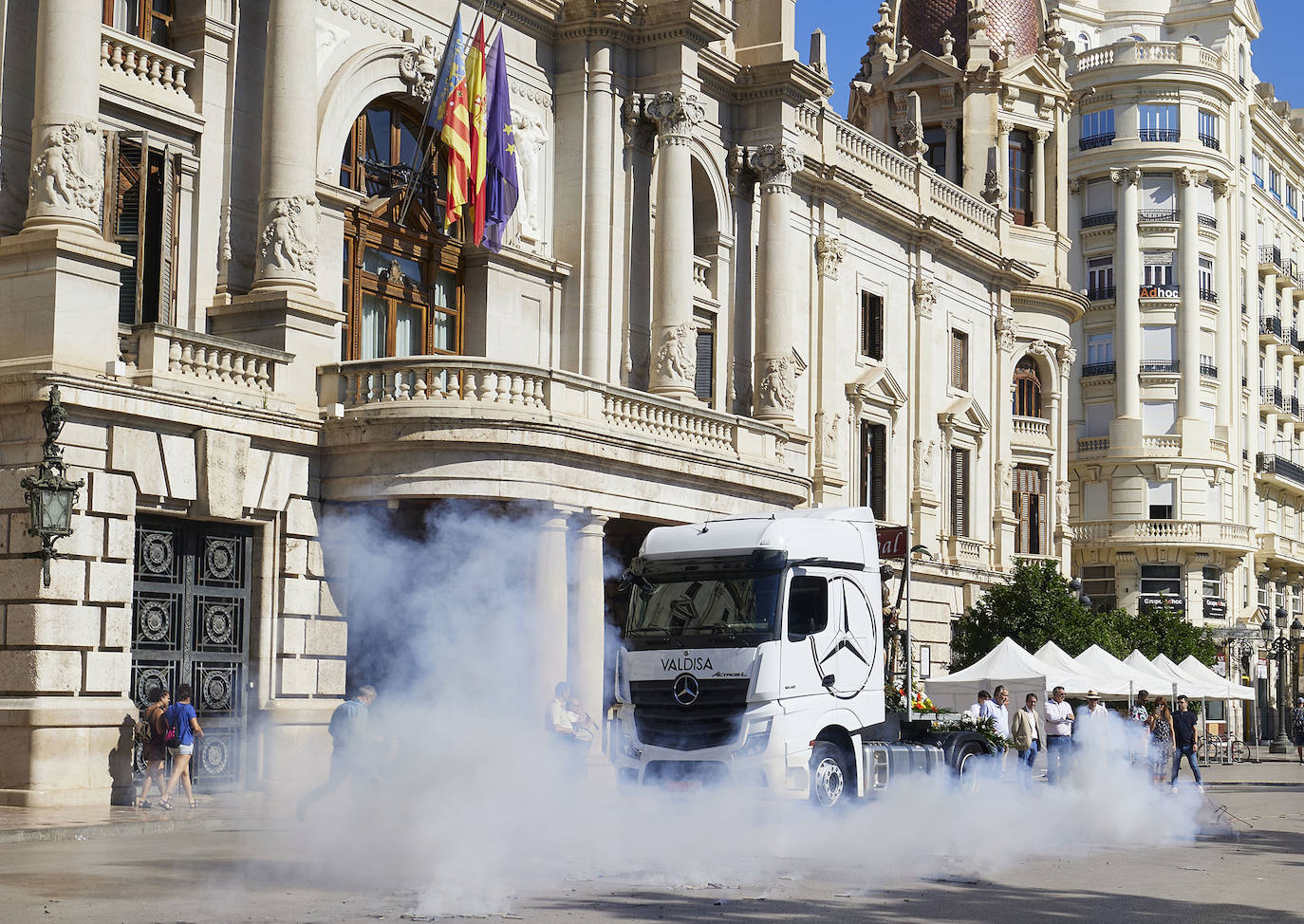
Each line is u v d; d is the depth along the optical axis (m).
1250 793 33.62
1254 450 76.50
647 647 21.34
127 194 24.55
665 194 33.19
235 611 25.03
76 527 22.12
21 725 21.45
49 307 22.36
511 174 30.94
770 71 36.28
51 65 22.91
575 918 12.25
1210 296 72.62
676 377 32.81
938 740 24.03
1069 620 46.34
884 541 33.97
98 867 15.43
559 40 33.12
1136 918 13.08
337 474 26.11
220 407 24.11
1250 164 77.00
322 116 27.67
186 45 26.23
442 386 26.11
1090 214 72.19
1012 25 58.78
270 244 26.00
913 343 47.16
